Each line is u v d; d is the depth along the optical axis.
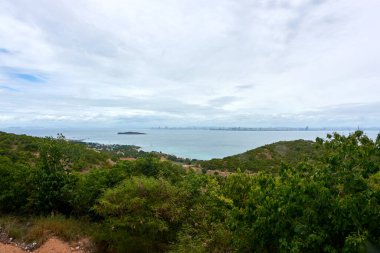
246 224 4.67
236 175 6.33
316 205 3.91
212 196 6.00
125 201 6.62
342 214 3.79
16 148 23.33
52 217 7.54
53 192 8.10
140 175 8.33
